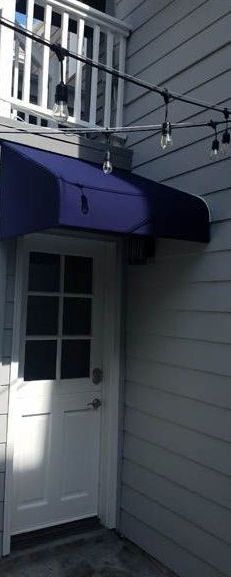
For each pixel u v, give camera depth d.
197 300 3.03
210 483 2.86
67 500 3.55
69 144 3.34
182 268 3.15
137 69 3.66
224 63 2.95
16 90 3.70
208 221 2.96
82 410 3.63
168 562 3.12
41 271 3.47
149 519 3.30
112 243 3.70
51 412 3.49
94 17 3.55
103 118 3.86
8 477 3.16
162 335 3.29
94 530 3.55
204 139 3.05
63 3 3.39
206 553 2.85
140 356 3.48
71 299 3.61
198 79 3.13
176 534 3.07
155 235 2.73
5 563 3.10
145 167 3.52
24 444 3.37
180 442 3.09
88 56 4.10
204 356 2.95
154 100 3.48
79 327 3.64
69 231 3.44
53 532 3.46
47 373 3.48
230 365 2.78
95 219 2.49
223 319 2.84
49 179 2.49
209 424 2.89
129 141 3.69
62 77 2.27
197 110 3.12
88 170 2.94
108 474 3.60
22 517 3.36
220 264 2.88
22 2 3.97
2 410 3.15
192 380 3.03
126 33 3.73
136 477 3.45
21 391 3.36
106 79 3.63
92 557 3.22
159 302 3.33
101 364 3.71
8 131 3.08
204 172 3.04
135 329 3.54
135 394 3.51
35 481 3.41
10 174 2.90
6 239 3.05
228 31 2.94
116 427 3.60
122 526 3.54
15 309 3.18
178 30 3.32
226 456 2.77
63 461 3.54
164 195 2.83
